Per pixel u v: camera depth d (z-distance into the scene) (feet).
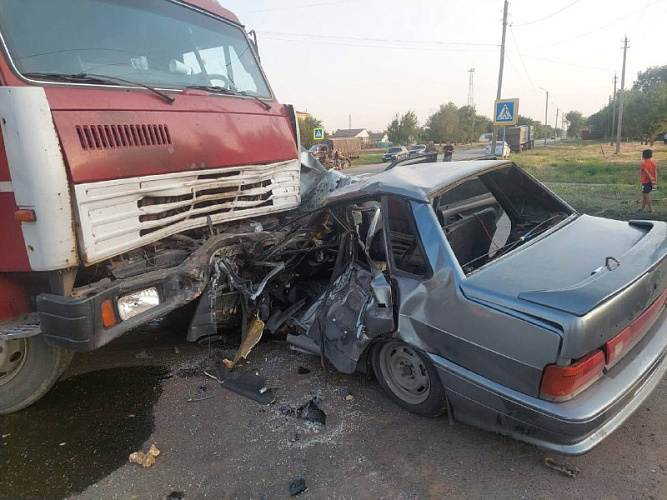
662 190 46.88
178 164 11.69
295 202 16.53
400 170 13.25
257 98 15.66
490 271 9.80
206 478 9.65
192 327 12.68
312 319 13.39
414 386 11.16
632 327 9.15
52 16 10.80
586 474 9.11
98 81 10.85
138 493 9.36
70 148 9.48
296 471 9.70
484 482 9.08
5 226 9.68
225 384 13.01
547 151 163.02
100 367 14.43
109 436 11.14
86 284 11.04
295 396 12.30
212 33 15.28
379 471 9.53
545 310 8.18
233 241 13.10
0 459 10.58
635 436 10.12
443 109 266.77
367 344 11.39
